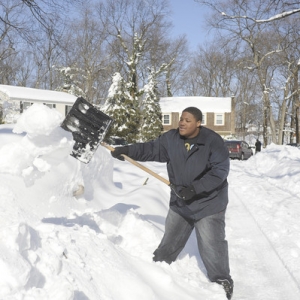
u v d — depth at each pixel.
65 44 15.80
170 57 50.97
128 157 3.88
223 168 3.62
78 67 46.31
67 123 3.96
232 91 64.69
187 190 3.59
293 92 41.19
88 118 3.98
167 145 3.82
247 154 30.42
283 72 41.00
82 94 46.88
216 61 57.66
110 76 47.81
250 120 69.75
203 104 51.16
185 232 4.00
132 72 42.19
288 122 67.81
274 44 34.88
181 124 3.69
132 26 42.94
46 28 14.45
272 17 14.19
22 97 33.16
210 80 68.00
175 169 3.79
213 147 3.66
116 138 29.97
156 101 41.09
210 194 3.76
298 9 13.69
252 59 38.12
